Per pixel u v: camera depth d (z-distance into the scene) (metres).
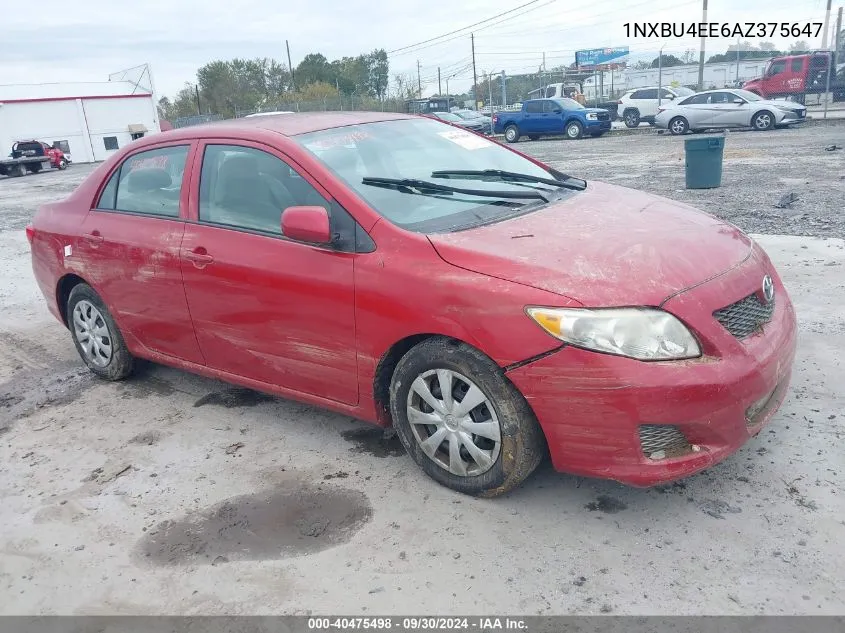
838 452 3.39
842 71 25.66
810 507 3.03
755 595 2.58
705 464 2.86
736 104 22.38
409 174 3.88
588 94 48.12
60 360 5.76
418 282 3.13
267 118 4.36
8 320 7.01
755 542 2.85
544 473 3.50
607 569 2.78
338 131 4.06
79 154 48.31
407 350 3.39
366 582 2.83
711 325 2.84
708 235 3.39
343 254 3.40
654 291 2.83
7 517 3.52
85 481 3.79
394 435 4.01
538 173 4.43
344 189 3.50
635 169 14.84
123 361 4.99
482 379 3.04
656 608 2.56
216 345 4.14
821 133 19.62
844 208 8.82
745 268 3.21
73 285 5.20
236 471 3.76
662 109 24.12
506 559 2.89
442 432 3.28
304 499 3.44
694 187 11.34
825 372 4.21
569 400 2.82
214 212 4.04
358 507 3.34
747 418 2.96
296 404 4.54
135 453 4.06
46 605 2.88
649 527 3.01
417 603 2.70
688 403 2.74
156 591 2.89
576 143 24.78
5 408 4.88
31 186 25.45
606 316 2.75
